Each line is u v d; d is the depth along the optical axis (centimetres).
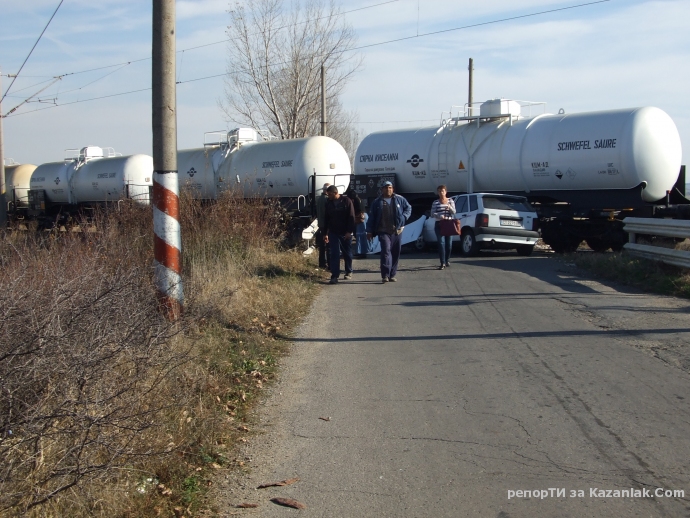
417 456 460
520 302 1019
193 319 698
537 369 657
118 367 463
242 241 1352
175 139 759
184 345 637
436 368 672
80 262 725
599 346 740
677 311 918
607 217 1755
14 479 352
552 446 470
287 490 416
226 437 497
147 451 414
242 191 1694
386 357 721
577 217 1808
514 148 1894
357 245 1714
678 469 429
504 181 1941
